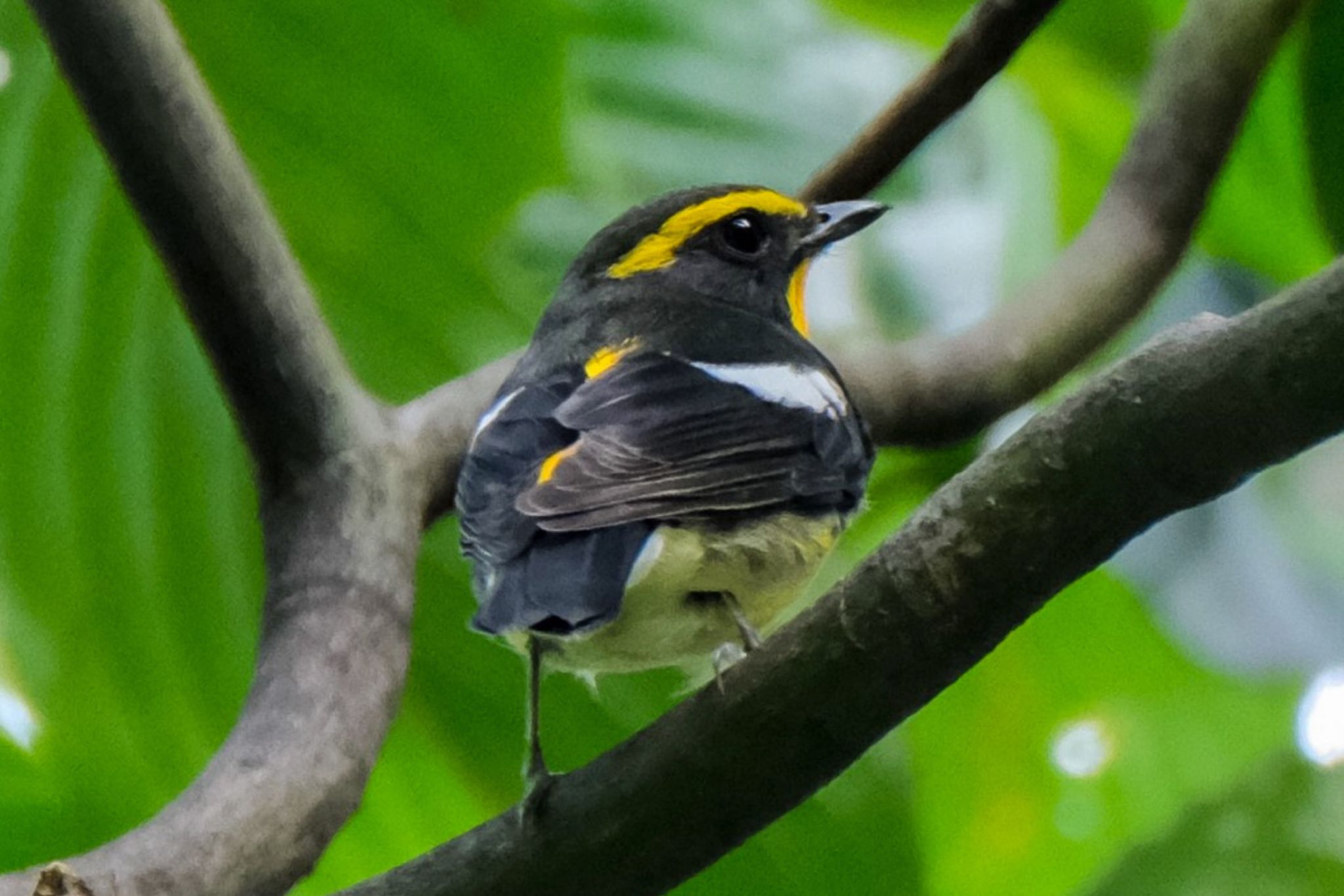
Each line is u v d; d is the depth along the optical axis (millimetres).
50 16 7945
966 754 14484
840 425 9578
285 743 7891
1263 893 10586
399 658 8562
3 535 10031
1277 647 13688
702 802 7098
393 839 11133
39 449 10023
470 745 10930
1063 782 14641
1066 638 14438
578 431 8617
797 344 10180
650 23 14492
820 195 11258
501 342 10758
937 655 6828
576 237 13617
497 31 9969
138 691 10195
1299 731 14031
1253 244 13211
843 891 11625
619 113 14281
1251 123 12641
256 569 10156
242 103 10141
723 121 14500
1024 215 14203
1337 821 10664
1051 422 6629
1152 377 6422
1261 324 6238
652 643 8844
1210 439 6359
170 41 8195
